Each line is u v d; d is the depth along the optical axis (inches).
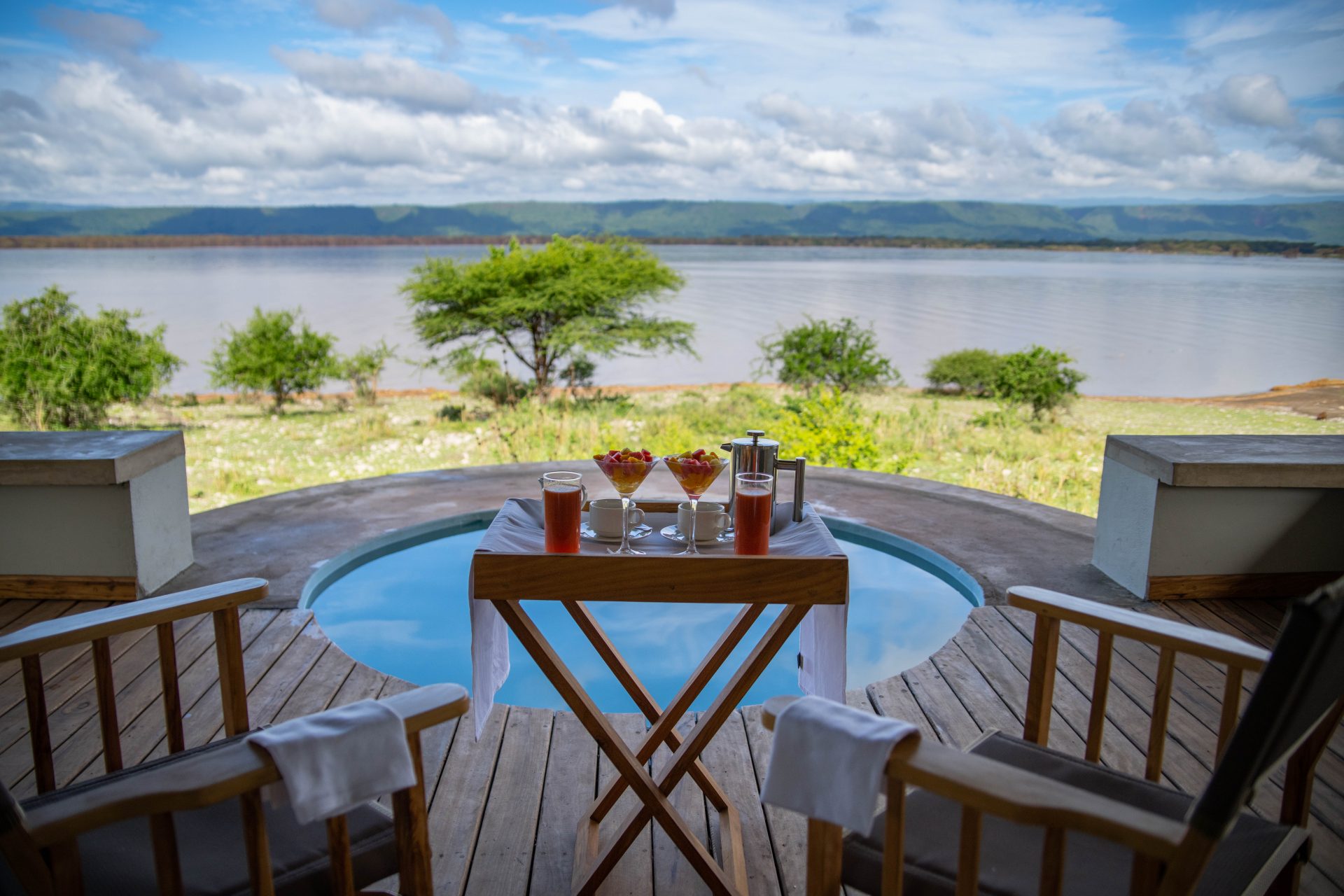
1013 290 1139.9
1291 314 814.5
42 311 386.9
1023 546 173.9
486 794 90.9
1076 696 113.6
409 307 475.2
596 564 67.6
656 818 73.2
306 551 168.2
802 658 89.1
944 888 52.8
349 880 50.9
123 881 52.6
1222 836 41.9
